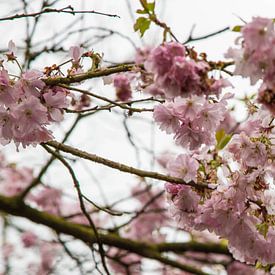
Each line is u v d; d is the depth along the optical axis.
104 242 2.57
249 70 1.54
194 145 1.71
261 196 1.73
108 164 1.80
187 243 2.68
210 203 1.75
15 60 1.69
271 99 1.55
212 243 2.70
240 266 2.75
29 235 3.44
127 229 3.31
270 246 1.76
